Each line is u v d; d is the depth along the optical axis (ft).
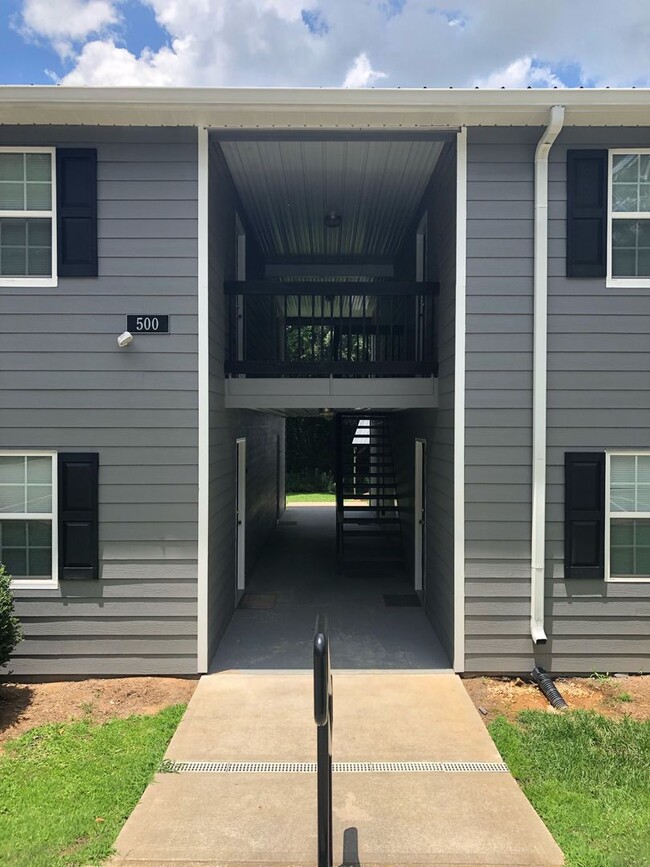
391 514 30.76
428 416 19.29
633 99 14.23
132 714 13.29
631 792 10.28
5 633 13.67
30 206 15.08
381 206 21.56
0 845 8.84
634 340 15.23
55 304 15.10
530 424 15.19
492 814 9.76
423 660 16.08
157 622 15.25
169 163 15.02
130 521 15.23
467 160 15.07
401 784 10.60
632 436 15.24
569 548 15.20
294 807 9.96
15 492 15.26
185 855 8.82
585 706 13.79
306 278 29.35
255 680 14.90
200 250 15.10
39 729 12.51
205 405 15.17
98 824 9.45
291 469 70.18
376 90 14.15
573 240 15.10
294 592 22.40
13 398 15.14
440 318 17.43
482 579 15.24
